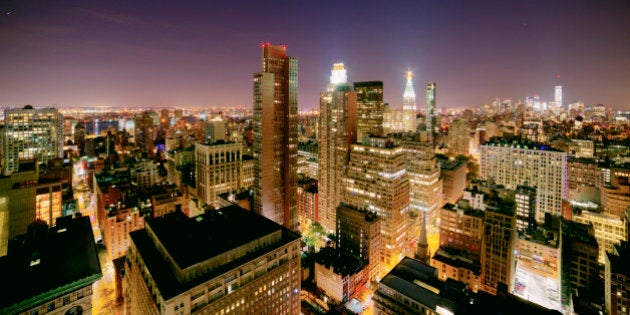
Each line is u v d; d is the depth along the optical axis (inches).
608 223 7135.8
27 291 3176.7
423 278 4864.7
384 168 7573.8
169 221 4854.8
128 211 7416.3
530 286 6589.6
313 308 5812.0
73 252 3878.0
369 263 6668.3
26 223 7022.6
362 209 7406.5
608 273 4704.7
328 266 6097.4
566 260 6058.1
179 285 3619.6
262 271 4355.3
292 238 4894.2
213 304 3764.8
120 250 7308.1
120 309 5935.0
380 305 4675.2
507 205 6220.5
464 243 6796.3
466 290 4525.1
